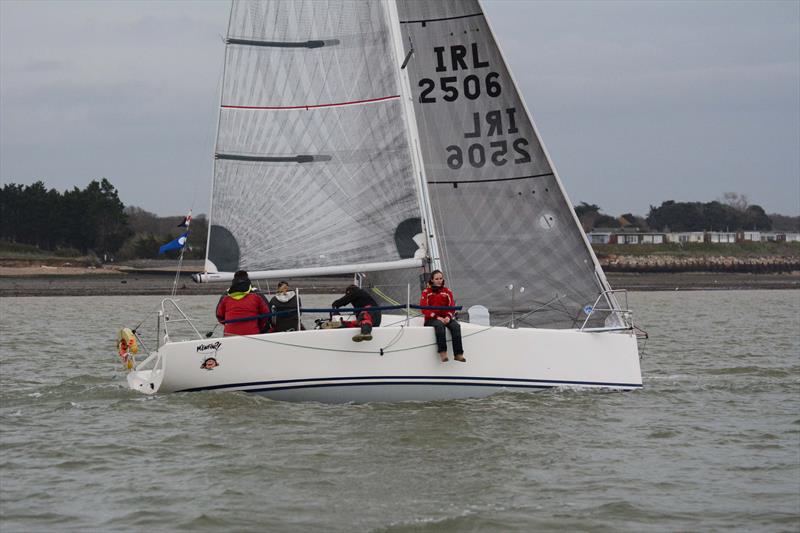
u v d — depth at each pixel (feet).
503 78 123.54
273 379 106.83
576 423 102.47
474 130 123.85
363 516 73.61
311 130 112.47
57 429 100.99
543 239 122.62
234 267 111.65
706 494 79.66
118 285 597.93
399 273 121.39
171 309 377.30
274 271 111.65
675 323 291.99
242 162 111.86
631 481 83.10
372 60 112.78
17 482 82.28
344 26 112.78
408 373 107.55
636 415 108.17
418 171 119.55
